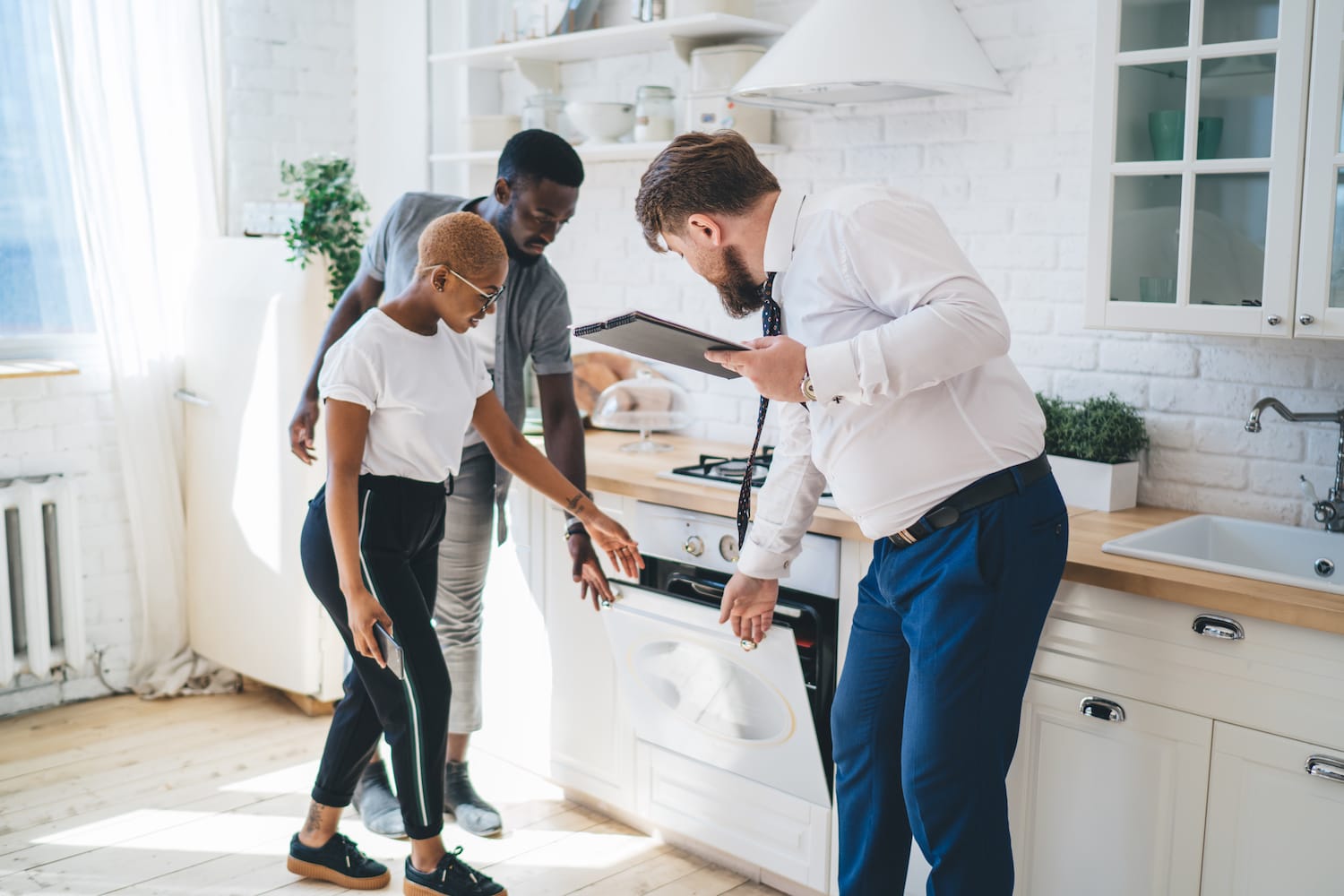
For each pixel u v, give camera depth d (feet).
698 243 6.57
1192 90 7.41
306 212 11.69
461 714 10.24
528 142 8.85
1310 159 6.98
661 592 8.81
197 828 10.06
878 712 6.95
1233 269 7.42
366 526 8.06
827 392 5.84
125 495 13.08
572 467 9.52
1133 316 7.85
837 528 7.91
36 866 9.34
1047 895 7.41
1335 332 7.00
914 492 6.21
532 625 10.48
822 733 8.31
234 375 12.21
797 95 9.40
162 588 13.19
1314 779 6.23
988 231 9.52
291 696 13.11
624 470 9.86
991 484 6.12
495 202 9.18
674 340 6.15
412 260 9.41
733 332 11.32
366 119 14.30
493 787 10.96
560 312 9.63
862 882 7.14
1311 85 6.93
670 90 11.18
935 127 9.72
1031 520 6.17
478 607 10.20
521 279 9.43
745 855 9.05
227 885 9.11
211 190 13.01
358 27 14.21
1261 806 6.45
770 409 11.06
